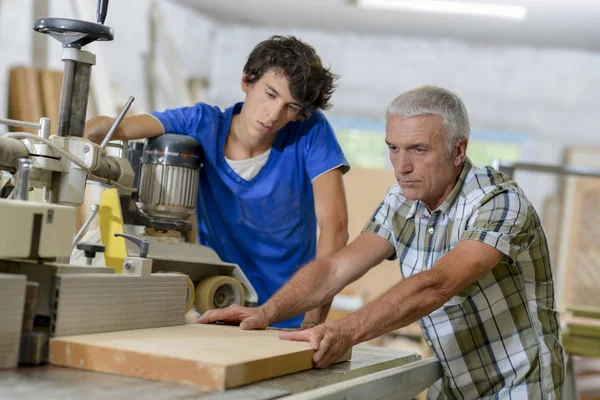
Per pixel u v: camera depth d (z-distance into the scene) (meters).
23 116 4.84
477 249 1.59
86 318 1.24
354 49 7.46
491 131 7.27
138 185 1.99
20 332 1.13
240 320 1.68
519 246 1.68
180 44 7.03
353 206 5.18
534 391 1.79
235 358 1.14
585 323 2.73
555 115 7.14
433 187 1.76
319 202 2.13
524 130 7.18
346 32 7.45
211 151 2.08
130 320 1.34
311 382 1.24
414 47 7.37
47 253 1.18
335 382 1.34
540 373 1.80
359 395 1.31
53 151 1.42
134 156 1.99
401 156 1.75
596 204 6.84
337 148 2.17
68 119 1.50
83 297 1.22
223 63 7.66
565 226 6.88
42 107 4.91
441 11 6.23
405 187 1.78
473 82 7.27
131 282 1.34
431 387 1.99
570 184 6.98
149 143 1.96
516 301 1.80
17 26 4.91
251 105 2.04
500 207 1.67
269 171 2.13
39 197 1.59
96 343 1.15
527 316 1.81
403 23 6.84
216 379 1.08
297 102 1.99
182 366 1.10
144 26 6.34
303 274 1.82
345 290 5.00
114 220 1.53
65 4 5.26
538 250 1.81
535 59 7.18
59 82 4.98
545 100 7.16
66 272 1.22
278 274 2.22
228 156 2.12
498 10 5.98
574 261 6.79
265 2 6.62
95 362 1.14
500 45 7.23
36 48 5.09
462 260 1.57
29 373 1.10
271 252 2.20
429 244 1.85
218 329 1.53
